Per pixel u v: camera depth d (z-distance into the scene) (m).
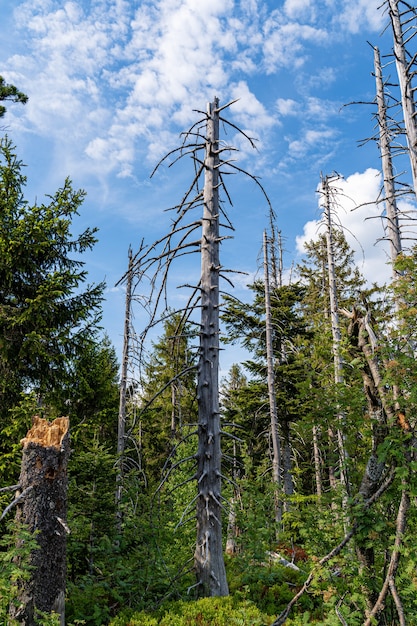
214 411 8.16
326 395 5.47
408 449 3.98
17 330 10.38
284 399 18.72
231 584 8.06
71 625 5.53
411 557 3.71
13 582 5.30
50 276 10.12
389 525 4.12
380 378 4.30
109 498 8.78
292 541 9.40
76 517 8.23
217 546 7.64
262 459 21.05
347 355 5.16
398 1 9.73
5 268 10.18
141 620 6.37
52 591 5.52
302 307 23.84
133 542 8.61
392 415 4.12
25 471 5.76
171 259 8.73
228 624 5.87
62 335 10.56
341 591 4.33
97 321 11.24
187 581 8.12
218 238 8.73
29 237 10.40
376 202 11.70
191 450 14.62
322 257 25.14
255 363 20.28
